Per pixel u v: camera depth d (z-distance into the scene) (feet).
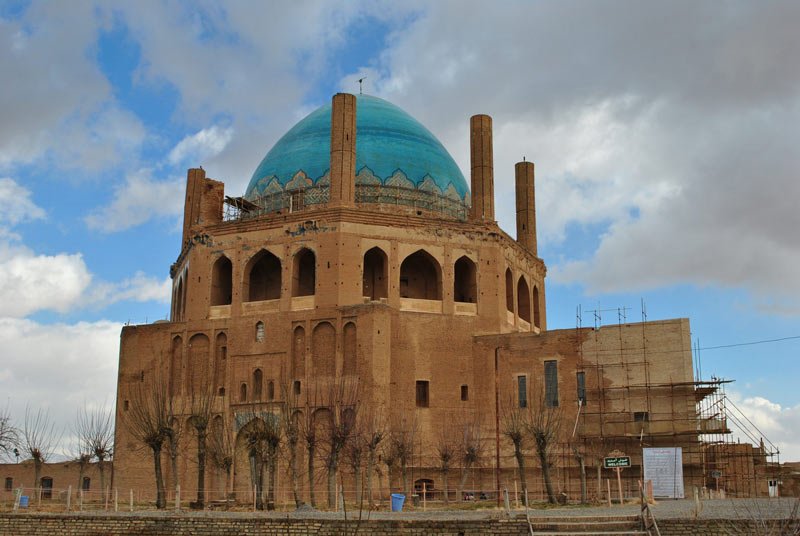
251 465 196.03
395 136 230.27
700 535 108.58
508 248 222.69
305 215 207.82
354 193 210.59
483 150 220.02
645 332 191.72
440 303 208.64
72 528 125.70
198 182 242.78
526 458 195.00
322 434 186.91
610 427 189.16
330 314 200.64
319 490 190.19
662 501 157.69
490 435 199.93
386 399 194.29
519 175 249.14
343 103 210.38
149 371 216.74
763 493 198.18
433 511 149.79
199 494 171.73
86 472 224.74
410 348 202.80
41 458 222.69
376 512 144.15
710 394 189.47
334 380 196.24
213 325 212.02
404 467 180.55
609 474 188.34
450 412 202.18
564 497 174.70
